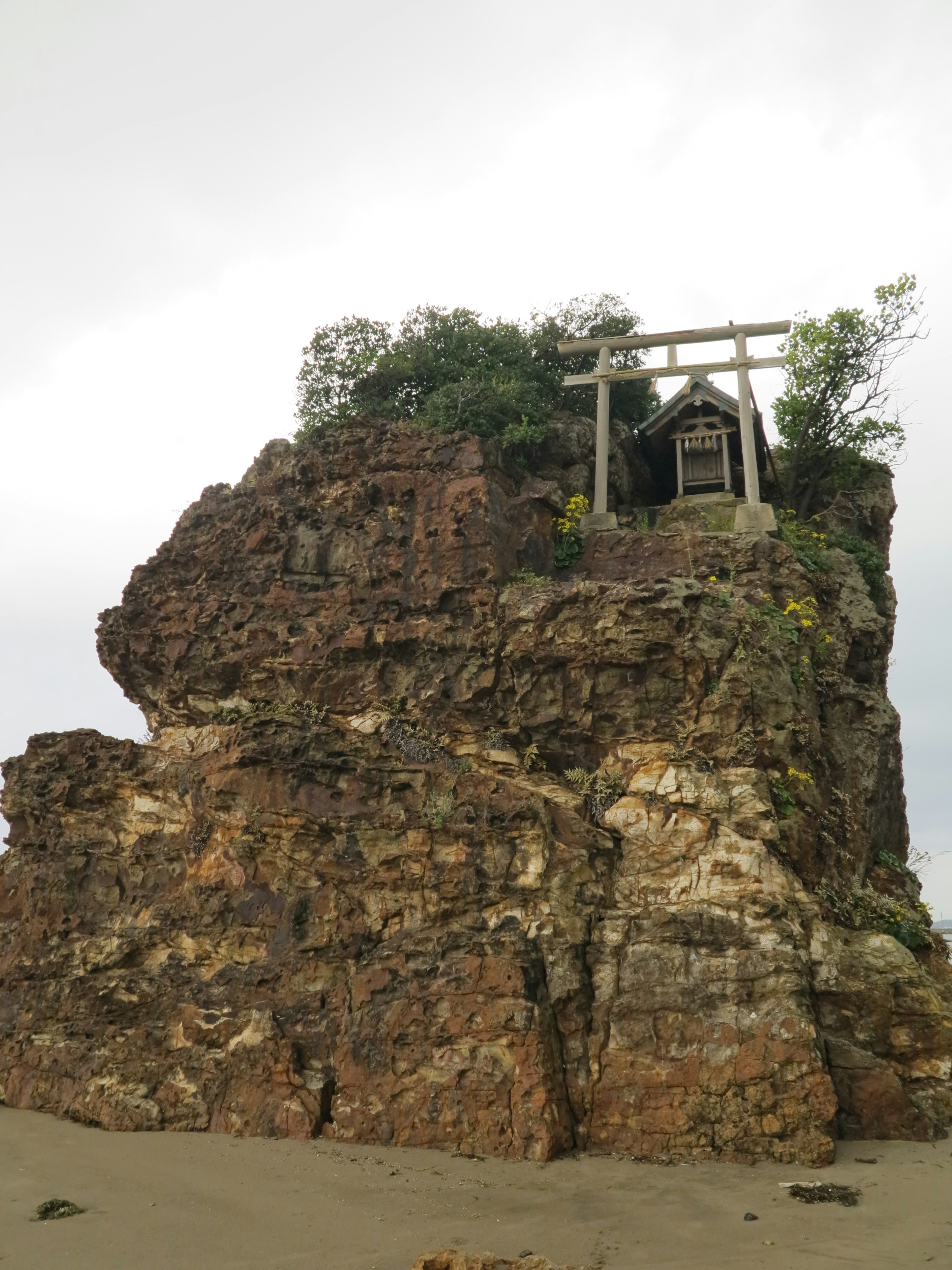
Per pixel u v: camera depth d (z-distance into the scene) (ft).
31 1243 39.32
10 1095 59.82
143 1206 42.73
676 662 59.57
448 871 55.01
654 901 54.08
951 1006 58.08
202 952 58.54
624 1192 42.45
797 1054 47.78
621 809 57.21
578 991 51.24
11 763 72.64
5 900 69.62
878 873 66.08
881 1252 36.32
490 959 51.21
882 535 85.40
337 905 56.34
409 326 86.17
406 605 66.49
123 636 74.64
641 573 68.59
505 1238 38.19
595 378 78.02
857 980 53.31
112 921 63.57
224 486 79.00
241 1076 52.90
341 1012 53.57
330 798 58.54
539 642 61.93
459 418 73.05
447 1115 48.67
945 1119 51.19
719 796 55.77
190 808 62.85
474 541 66.03
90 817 67.15
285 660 67.97
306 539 70.85
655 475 90.48
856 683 70.69
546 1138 46.73
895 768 71.87
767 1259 35.99
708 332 77.05
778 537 70.13
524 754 62.03
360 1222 40.04
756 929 51.55
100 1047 57.41
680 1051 49.21
